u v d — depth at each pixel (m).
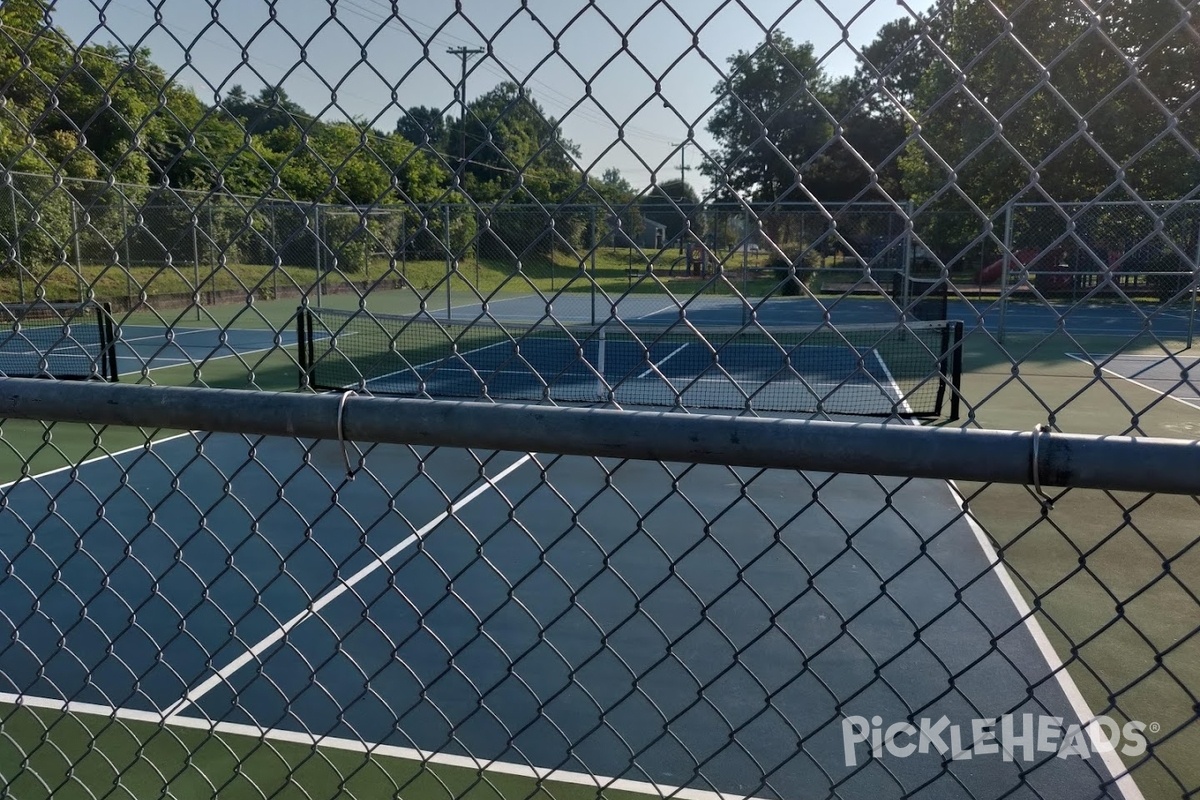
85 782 3.41
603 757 3.66
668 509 6.89
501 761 3.63
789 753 3.66
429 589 5.35
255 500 7.14
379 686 4.25
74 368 12.01
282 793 3.37
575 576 5.55
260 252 17.53
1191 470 1.21
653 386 12.47
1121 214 12.70
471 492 7.35
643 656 4.53
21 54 1.95
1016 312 20.86
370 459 8.54
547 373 13.38
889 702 4.03
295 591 5.32
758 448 1.37
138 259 18.19
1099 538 6.12
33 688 4.16
